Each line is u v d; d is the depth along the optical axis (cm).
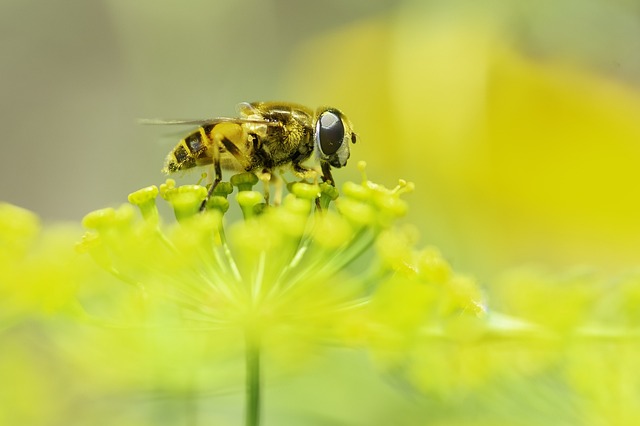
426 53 21
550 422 16
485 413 16
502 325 15
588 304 15
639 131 21
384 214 14
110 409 17
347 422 17
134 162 28
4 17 31
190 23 23
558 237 21
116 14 23
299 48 24
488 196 21
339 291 14
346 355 17
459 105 21
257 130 16
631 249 21
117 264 14
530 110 21
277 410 17
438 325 15
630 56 21
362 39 23
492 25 21
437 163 21
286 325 14
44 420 17
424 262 14
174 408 17
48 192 32
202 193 14
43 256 14
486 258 21
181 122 16
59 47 32
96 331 16
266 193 16
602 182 21
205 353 16
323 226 14
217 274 14
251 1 24
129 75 31
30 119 32
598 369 15
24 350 17
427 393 16
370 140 22
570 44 21
